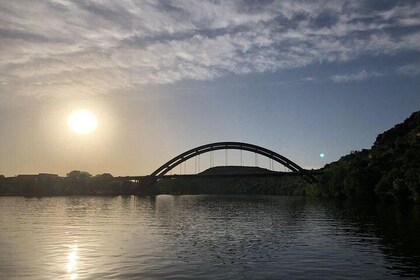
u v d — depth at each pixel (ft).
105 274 86.07
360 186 393.70
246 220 222.28
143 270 89.66
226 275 84.94
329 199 484.33
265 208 342.03
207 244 128.57
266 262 97.96
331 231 159.74
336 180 468.34
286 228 175.42
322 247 119.96
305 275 84.64
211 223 205.36
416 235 143.74
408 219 201.26
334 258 102.22
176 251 114.52
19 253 111.04
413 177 313.53
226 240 138.31
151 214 279.49
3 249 117.91
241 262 98.22
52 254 109.40
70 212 299.79
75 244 128.06
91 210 328.49
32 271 89.15
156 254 109.60
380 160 429.79
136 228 179.73
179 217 249.34
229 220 223.71
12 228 178.40
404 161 358.02
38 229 174.29
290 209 317.01
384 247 118.42
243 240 138.10
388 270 88.63
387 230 159.22
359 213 250.16
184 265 94.89
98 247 121.90
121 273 86.89
